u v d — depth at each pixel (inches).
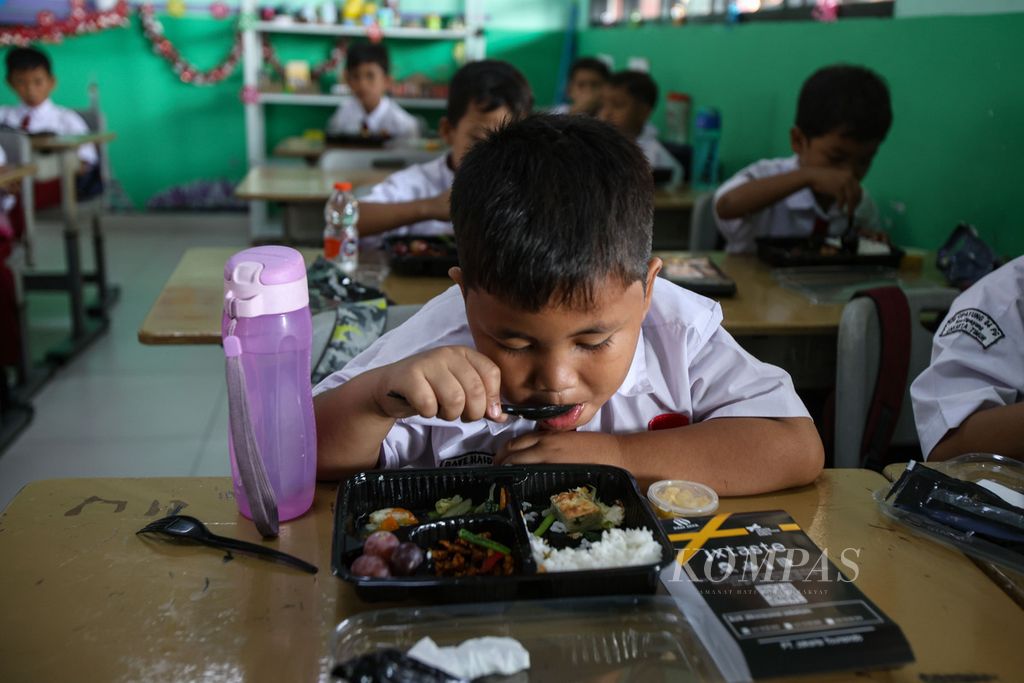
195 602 26.7
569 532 30.7
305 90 237.0
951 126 90.4
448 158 99.7
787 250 84.0
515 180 29.5
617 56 220.1
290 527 31.1
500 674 23.4
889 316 57.1
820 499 34.8
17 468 97.6
